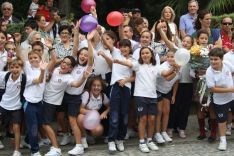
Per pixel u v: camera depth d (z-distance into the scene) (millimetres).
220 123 6117
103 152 5988
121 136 6066
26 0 11281
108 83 6352
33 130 5668
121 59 6109
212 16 8969
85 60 6090
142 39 6309
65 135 6293
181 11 10469
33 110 5684
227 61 6352
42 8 8867
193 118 7992
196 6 7590
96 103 6188
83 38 6637
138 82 6121
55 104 5926
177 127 6906
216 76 6074
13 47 6324
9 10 8070
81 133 6070
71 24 7652
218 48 6141
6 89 5762
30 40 6449
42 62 5910
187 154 5879
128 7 12016
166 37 6453
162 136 6465
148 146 6121
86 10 6527
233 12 9500
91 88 6133
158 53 6645
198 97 6469
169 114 6629
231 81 6148
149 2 11781
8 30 7492
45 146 6230
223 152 5973
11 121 5816
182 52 5902
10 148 6160
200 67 6422
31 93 5703
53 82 5887
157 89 6375
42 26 7242
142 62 6145
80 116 5980
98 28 6465
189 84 6660
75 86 5848
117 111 6043
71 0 11914
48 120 5863
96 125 5707
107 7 12039
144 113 6039
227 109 6141
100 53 6152
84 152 5992
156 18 11766
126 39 6199
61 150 6047
